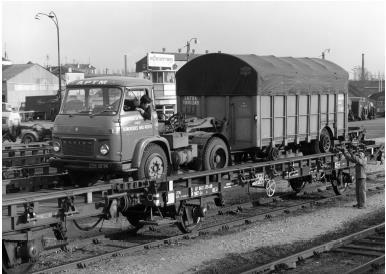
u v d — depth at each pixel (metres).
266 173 13.13
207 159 13.80
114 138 11.20
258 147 15.48
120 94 11.46
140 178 11.65
